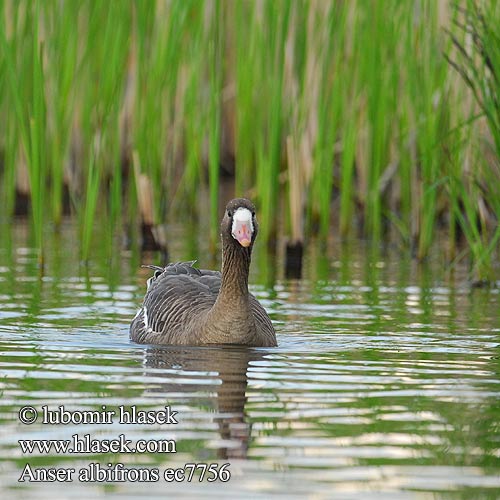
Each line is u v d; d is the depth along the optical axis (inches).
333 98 786.2
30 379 445.1
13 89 717.3
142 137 789.2
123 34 772.0
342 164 847.7
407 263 770.2
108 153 907.4
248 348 514.6
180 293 550.9
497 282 697.6
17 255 768.3
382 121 791.7
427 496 319.9
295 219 761.6
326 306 617.0
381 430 379.9
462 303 628.7
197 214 967.0
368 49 772.6
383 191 901.2
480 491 323.9
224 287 520.1
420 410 404.8
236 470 341.4
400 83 817.5
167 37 784.3
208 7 829.8
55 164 864.9
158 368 468.4
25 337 527.5
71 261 750.5
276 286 678.5
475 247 687.1
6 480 338.0
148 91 784.3
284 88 817.5
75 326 557.0
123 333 548.1
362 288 673.6
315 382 446.3
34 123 701.9
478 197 719.1
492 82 657.0
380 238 877.2
